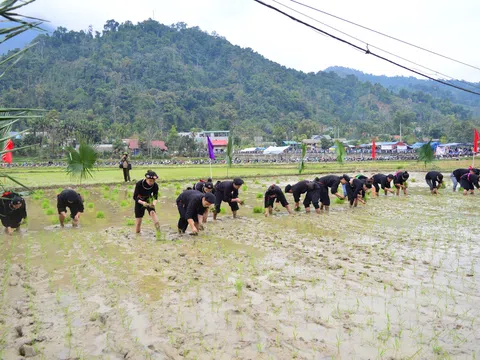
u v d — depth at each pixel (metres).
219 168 46.94
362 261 8.01
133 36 197.12
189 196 10.88
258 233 11.03
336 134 147.38
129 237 10.57
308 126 138.75
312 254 8.61
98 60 155.75
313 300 5.87
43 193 21.45
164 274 7.19
